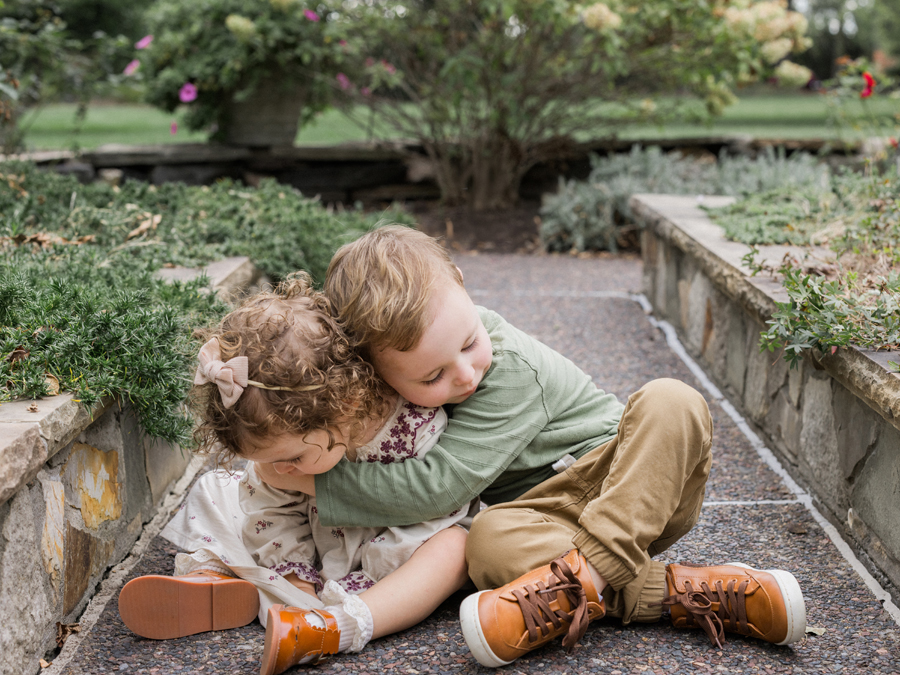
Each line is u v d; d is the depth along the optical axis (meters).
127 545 1.99
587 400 1.82
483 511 1.67
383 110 6.99
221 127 7.39
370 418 1.61
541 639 1.49
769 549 1.99
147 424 1.90
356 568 1.75
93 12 17.94
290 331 1.50
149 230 3.29
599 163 7.07
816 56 24.41
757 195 4.16
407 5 6.41
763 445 2.69
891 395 1.64
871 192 3.29
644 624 1.65
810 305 2.00
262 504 1.81
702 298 3.51
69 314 1.90
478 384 1.69
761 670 1.49
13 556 1.43
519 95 6.44
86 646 1.60
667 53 6.23
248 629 1.67
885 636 1.61
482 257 5.98
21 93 5.05
